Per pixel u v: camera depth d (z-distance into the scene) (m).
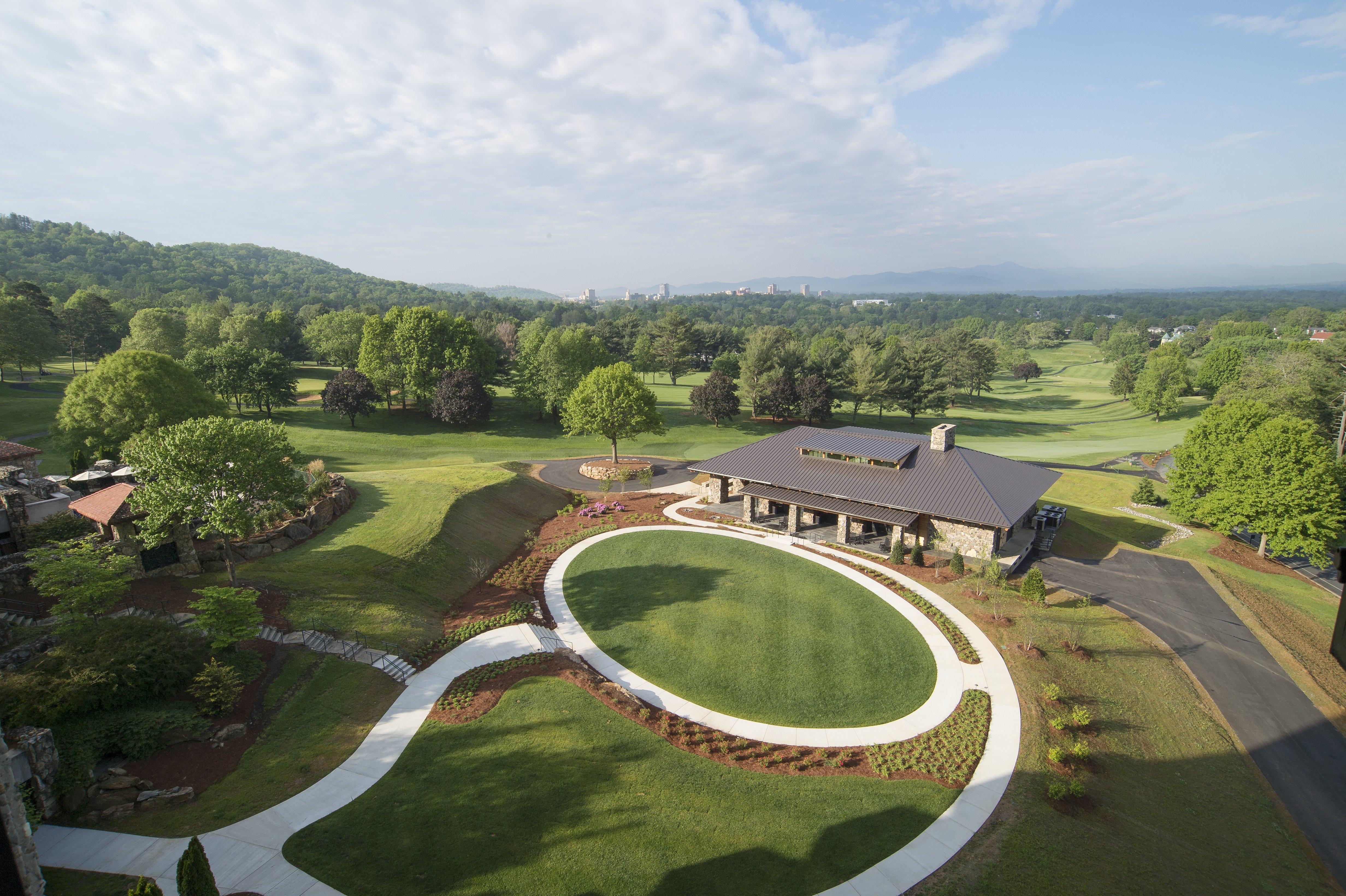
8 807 12.45
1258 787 23.03
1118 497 61.38
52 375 98.69
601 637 32.47
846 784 22.06
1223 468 47.41
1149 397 104.25
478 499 48.62
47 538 30.41
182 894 12.76
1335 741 25.66
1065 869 18.25
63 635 22.89
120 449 51.22
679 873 17.47
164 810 17.95
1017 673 29.05
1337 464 47.91
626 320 150.75
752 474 50.78
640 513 52.56
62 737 18.67
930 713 26.52
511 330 141.88
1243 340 143.75
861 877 17.75
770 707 26.98
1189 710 27.12
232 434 27.69
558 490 58.75
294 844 17.28
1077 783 21.31
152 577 30.08
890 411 111.25
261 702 22.84
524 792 20.17
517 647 30.08
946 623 33.84
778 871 17.81
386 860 17.06
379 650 27.95
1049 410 122.75
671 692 27.86
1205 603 37.16
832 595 37.25
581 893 16.55
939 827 19.84
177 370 56.06
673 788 21.11
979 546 41.84
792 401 93.88
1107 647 31.64
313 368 123.88
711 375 94.31
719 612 35.19
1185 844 19.84
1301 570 45.66
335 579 33.09
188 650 22.61
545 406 91.62
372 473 55.00
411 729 23.28
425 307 87.19
